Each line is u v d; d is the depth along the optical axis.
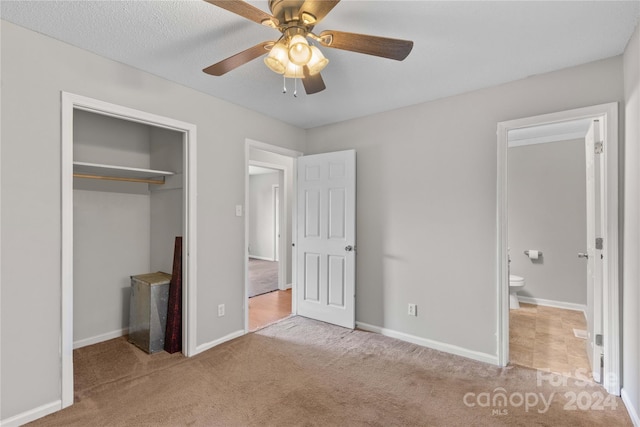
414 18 1.76
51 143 1.98
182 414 1.95
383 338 3.16
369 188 3.37
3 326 1.81
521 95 2.52
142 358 2.70
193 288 2.75
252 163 4.75
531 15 1.72
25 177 1.88
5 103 1.81
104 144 3.07
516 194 4.51
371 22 1.79
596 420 1.90
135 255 3.33
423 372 2.48
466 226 2.78
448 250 2.87
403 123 3.14
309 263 3.73
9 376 1.82
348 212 3.40
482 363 2.64
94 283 3.03
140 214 3.37
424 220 3.00
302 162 3.79
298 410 2.00
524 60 2.22
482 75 2.46
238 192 3.16
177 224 3.11
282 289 5.16
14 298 1.84
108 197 3.14
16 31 1.84
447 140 2.88
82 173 2.85
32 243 1.91
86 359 2.68
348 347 2.94
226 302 3.05
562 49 2.08
